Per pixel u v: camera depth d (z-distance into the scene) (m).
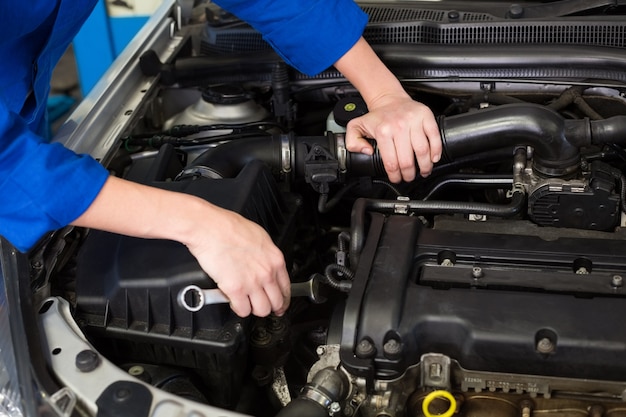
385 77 1.57
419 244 1.32
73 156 1.12
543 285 1.22
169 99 1.96
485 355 1.13
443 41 1.79
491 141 1.42
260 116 1.84
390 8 1.91
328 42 1.55
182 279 1.19
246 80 1.87
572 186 1.39
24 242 1.11
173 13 2.12
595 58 1.62
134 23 2.99
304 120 1.86
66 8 1.40
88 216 1.11
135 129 1.81
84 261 1.28
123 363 1.29
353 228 1.36
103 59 3.09
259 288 1.15
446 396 1.16
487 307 1.16
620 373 1.10
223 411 1.05
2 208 1.09
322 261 1.63
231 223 1.15
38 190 1.07
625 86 1.61
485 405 1.20
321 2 1.53
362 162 1.51
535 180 1.44
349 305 1.18
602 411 1.15
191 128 1.75
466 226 1.39
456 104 1.74
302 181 1.63
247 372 1.35
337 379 1.14
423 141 1.41
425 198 1.57
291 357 1.41
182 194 1.16
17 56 1.48
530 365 1.12
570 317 1.13
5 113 1.06
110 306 1.23
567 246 1.29
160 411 1.05
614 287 1.21
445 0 1.95
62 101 3.75
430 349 1.17
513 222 1.40
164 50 2.02
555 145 1.38
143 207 1.12
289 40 1.57
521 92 1.70
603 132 1.36
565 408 1.17
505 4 1.90
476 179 1.56
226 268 1.12
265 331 1.31
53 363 1.12
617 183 1.43
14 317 1.14
